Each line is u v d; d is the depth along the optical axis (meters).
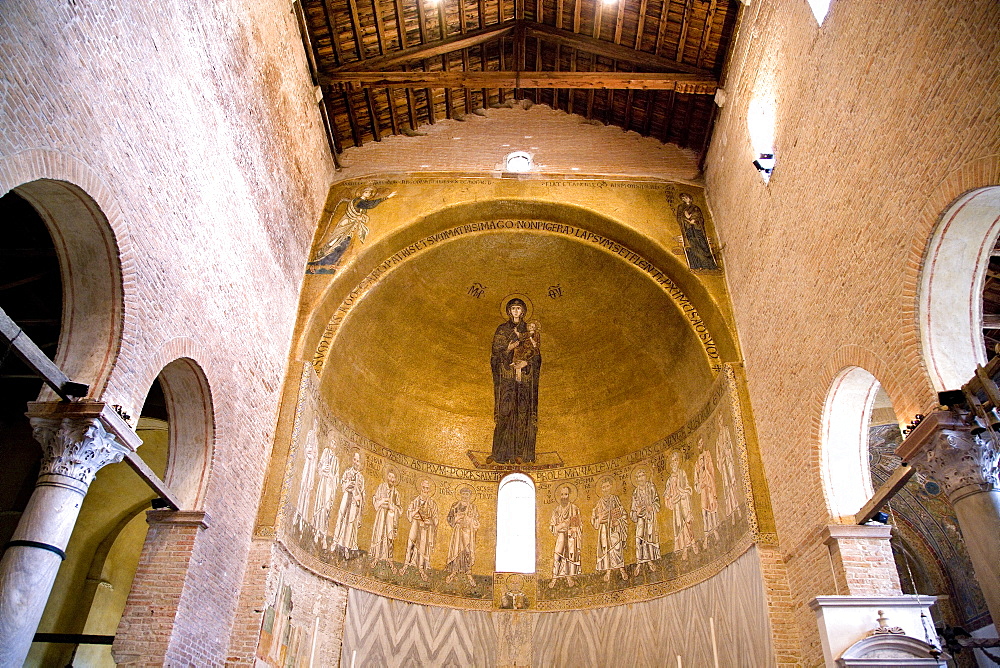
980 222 7.93
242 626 11.34
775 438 12.46
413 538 15.74
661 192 16.61
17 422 14.62
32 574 7.29
